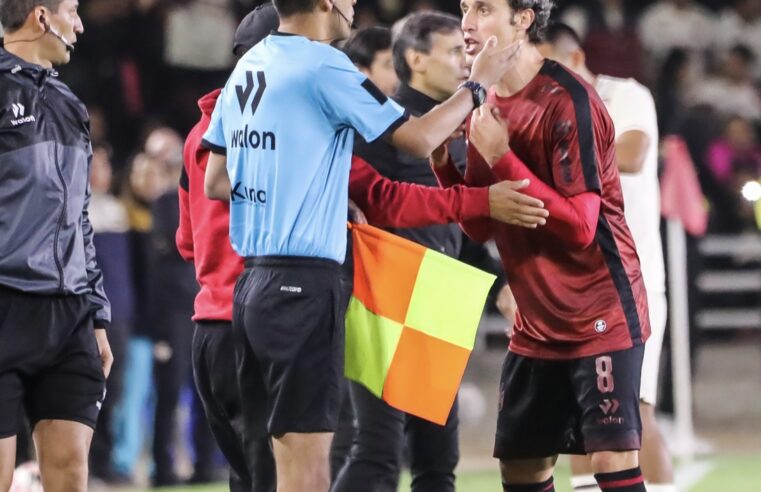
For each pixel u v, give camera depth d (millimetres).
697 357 49969
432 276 17641
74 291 18312
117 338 34125
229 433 18656
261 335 16578
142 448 39188
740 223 52938
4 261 17797
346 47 23109
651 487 22406
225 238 18203
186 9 53250
